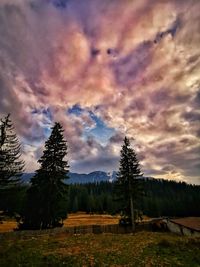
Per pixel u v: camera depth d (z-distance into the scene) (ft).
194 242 71.46
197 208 312.09
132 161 124.67
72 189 341.41
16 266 51.88
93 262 54.90
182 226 106.32
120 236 91.97
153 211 292.81
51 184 105.40
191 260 56.13
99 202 317.22
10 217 87.15
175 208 322.14
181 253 61.82
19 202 93.86
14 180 85.10
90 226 110.73
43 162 109.29
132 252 63.67
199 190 452.35
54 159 109.09
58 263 53.88
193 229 96.02
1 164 80.79
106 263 54.29
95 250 66.59
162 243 71.31
